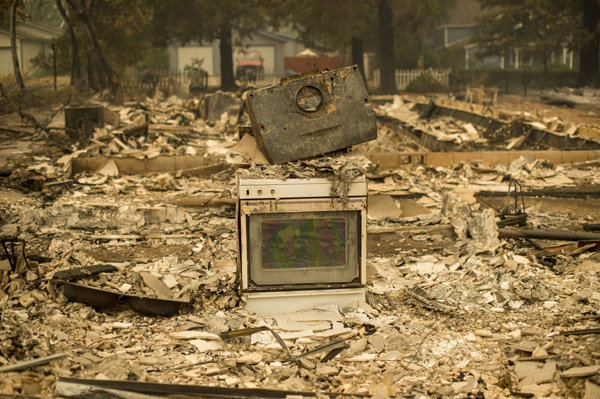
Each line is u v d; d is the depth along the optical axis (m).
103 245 7.21
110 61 29.78
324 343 4.33
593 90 29.08
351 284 4.88
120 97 25.75
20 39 33.94
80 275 5.09
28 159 12.79
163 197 10.02
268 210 4.59
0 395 3.29
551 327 4.55
